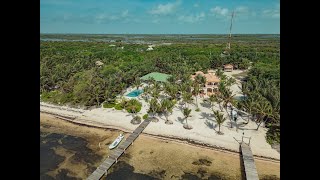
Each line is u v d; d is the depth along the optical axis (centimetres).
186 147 5047
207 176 4172
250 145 4962
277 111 5234
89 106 7244
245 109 6469
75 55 13800
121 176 4162
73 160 4688
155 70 10981
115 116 6600
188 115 6012
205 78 8156
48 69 9438
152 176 4169
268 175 4166
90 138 5578
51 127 6153
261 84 7612
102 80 7931
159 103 6862
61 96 7762
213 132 5541
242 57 13562
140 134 5562
